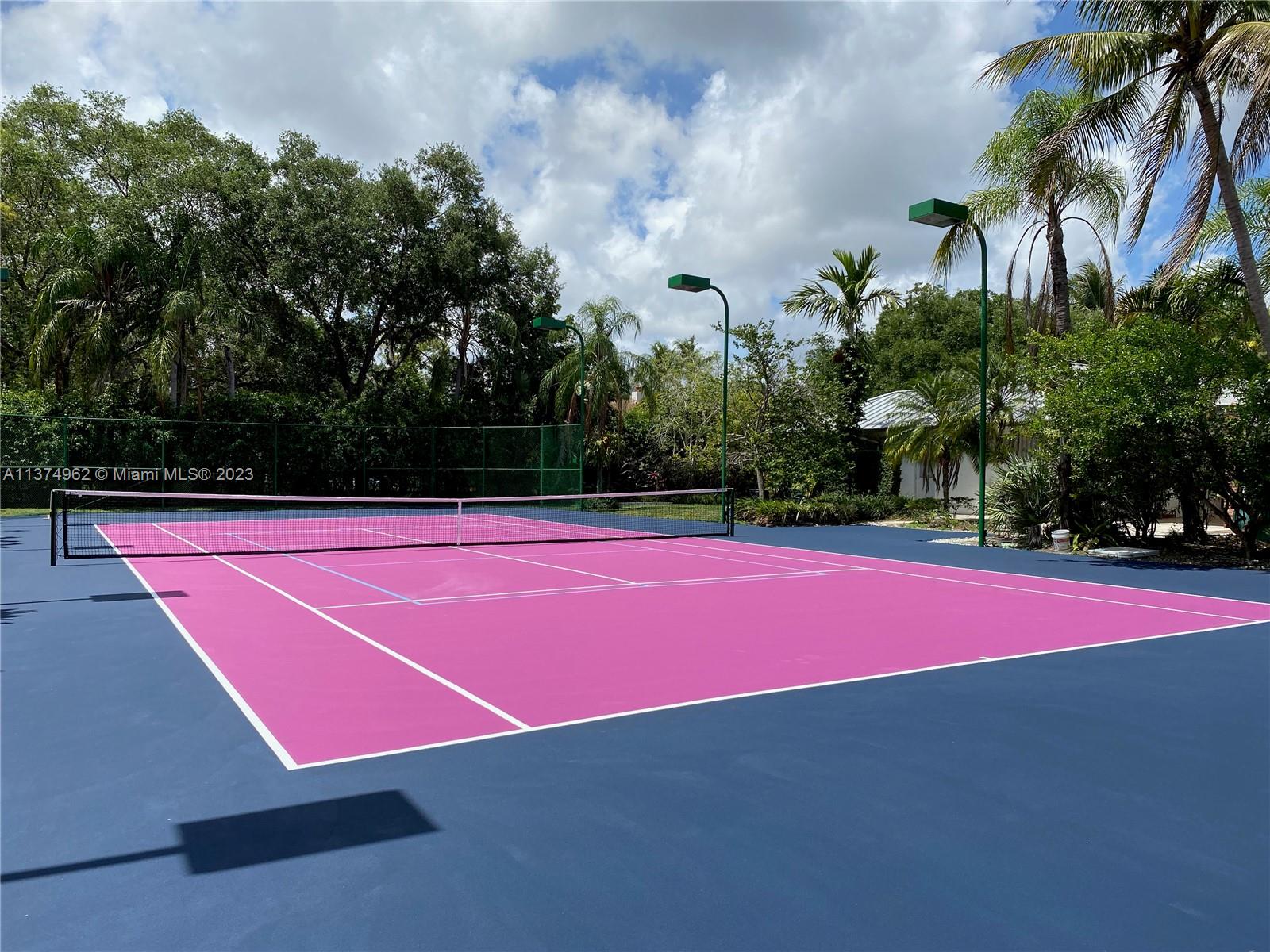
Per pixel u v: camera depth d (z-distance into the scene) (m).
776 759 5.01
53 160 32.09
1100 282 29.81
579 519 25.61
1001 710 6.04
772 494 27.67
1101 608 10.34
